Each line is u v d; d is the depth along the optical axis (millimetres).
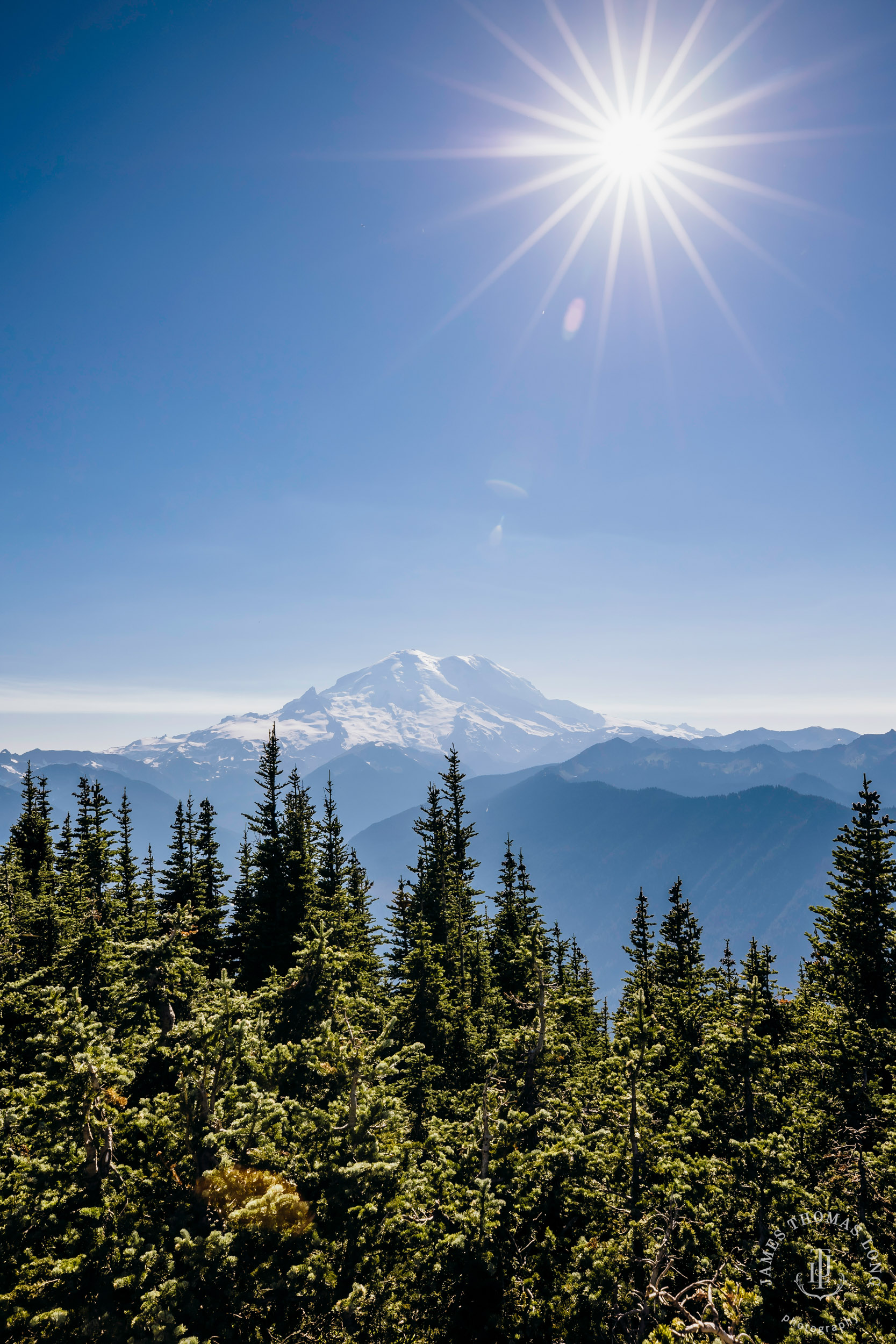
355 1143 17391
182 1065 17484
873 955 30625
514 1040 23703
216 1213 15367
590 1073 25609
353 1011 20953
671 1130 19609
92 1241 14258
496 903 44062
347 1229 16031
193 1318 13453
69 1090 15188
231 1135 15750
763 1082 21672
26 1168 15070
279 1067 19656
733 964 33875
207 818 48000
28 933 37469
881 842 31625
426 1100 27812
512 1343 16344
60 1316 12727
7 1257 14312
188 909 21672
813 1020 29656
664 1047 26562
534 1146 20953
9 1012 25062
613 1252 17000
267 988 25828
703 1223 17047
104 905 36500
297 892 40281
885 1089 24531
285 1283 14570
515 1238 18797
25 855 55719
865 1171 19344
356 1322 15383
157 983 19875
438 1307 17344
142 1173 15703
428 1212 19219
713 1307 15297
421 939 35188
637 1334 15852
